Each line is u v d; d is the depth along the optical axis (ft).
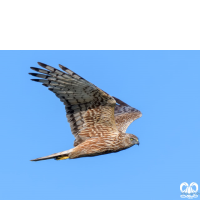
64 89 56.70
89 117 59.06
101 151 60.29
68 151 59.67
